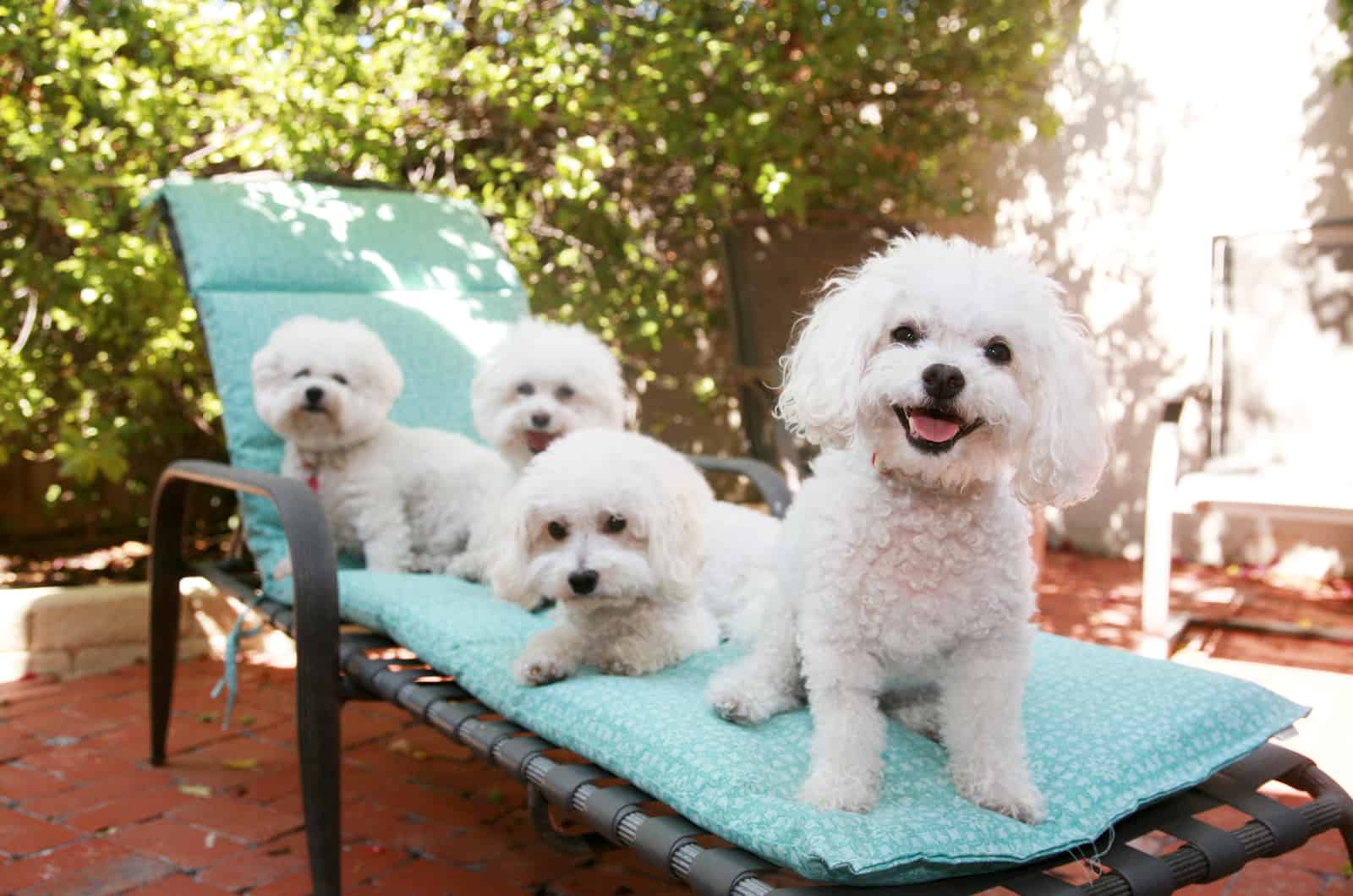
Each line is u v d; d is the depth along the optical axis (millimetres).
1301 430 3723
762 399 4219
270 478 2307
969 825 1415
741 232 4348
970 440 1557
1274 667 3641
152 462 5160
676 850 1438
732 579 2422
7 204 3912
